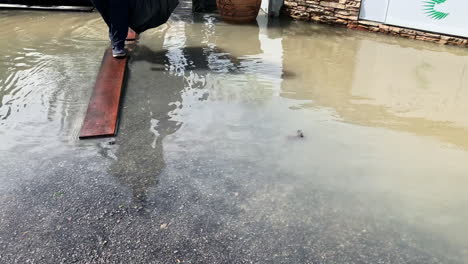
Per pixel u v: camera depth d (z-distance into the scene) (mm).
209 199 2555
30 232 2268
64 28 5930
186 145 3123
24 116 3480
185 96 3945
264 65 4801
